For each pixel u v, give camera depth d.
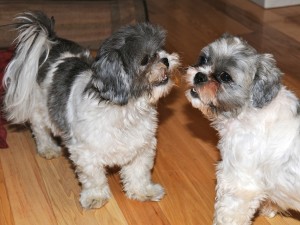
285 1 1.81
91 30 1.41
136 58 0.77
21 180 0.98
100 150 0.82
